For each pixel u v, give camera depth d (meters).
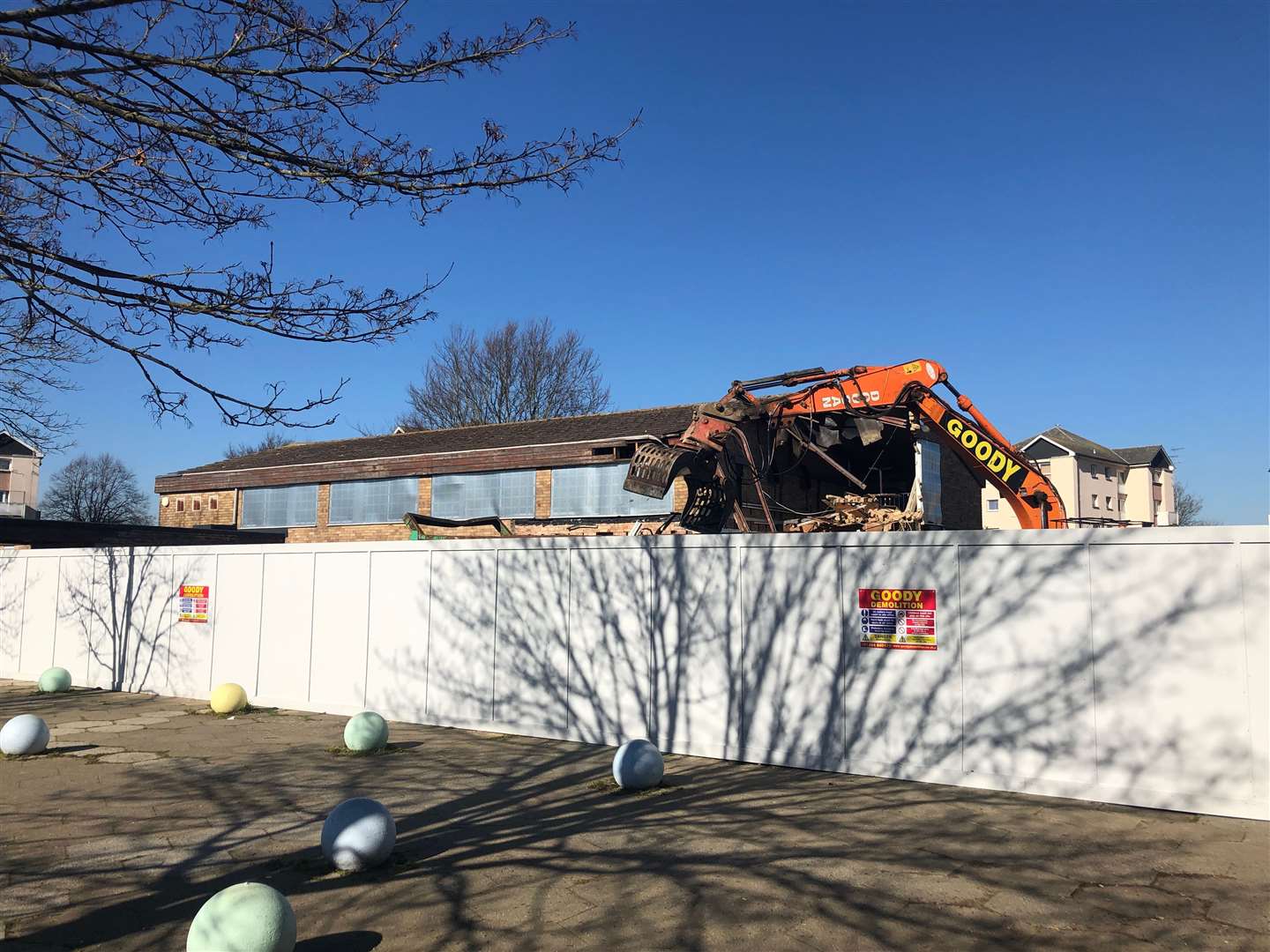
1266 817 7.19
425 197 5.99
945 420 14.16
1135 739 7.73
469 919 5.24
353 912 5.36
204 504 27.77
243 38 5.40
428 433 29.25
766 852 6.42
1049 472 57.06
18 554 17.92
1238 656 7.39
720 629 9.93
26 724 10.05
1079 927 5.05
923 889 5.67
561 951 4.81
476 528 21.62
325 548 13.30
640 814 7.52
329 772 9.16
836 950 4.78
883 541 9.02
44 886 5.83
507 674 11.47
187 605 14.84
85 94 5.31
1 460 45.31
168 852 6.52
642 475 13.53
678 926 5.11
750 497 16.98
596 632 10.80
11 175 5.97
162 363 6.11
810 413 14.82
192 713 13.12
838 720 9.13
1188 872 5.97
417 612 12.35
